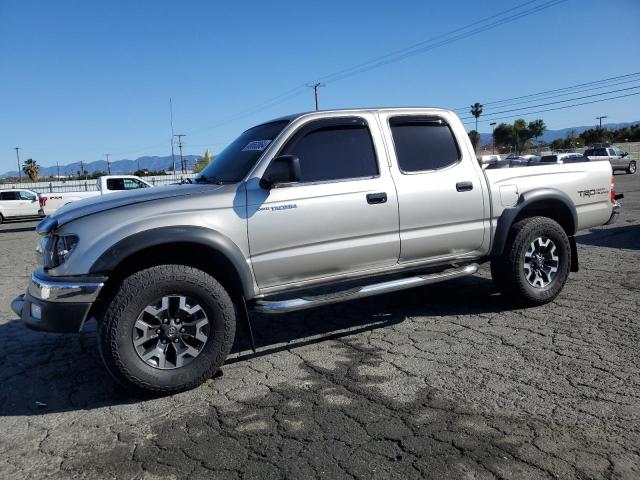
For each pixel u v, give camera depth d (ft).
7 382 13.66
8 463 9.73
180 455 9.73
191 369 12.35
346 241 14.48
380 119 15.55
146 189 14.43
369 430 10.25
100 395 12.63
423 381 12.37
